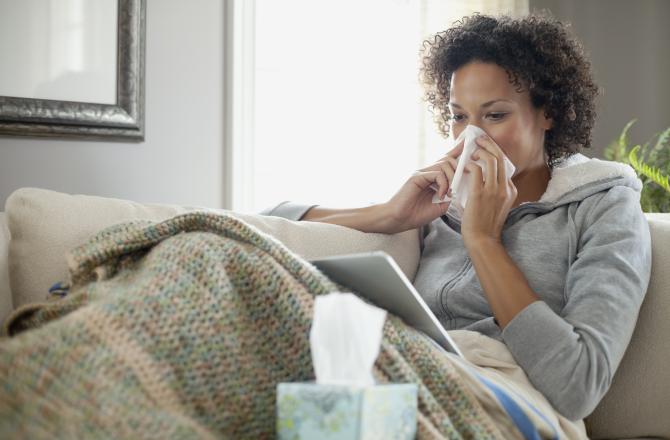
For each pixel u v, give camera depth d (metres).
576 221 1.55
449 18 3.10
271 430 1.03
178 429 0.88
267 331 1.07
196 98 2.51
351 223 1.73
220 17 2.56
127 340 0.94
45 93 2.25
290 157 2.92
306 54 2.95
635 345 1.48
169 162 2.46
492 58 1.60
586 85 1.73
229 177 2.57
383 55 3.06
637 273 1.43
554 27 1.69
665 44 3.64
